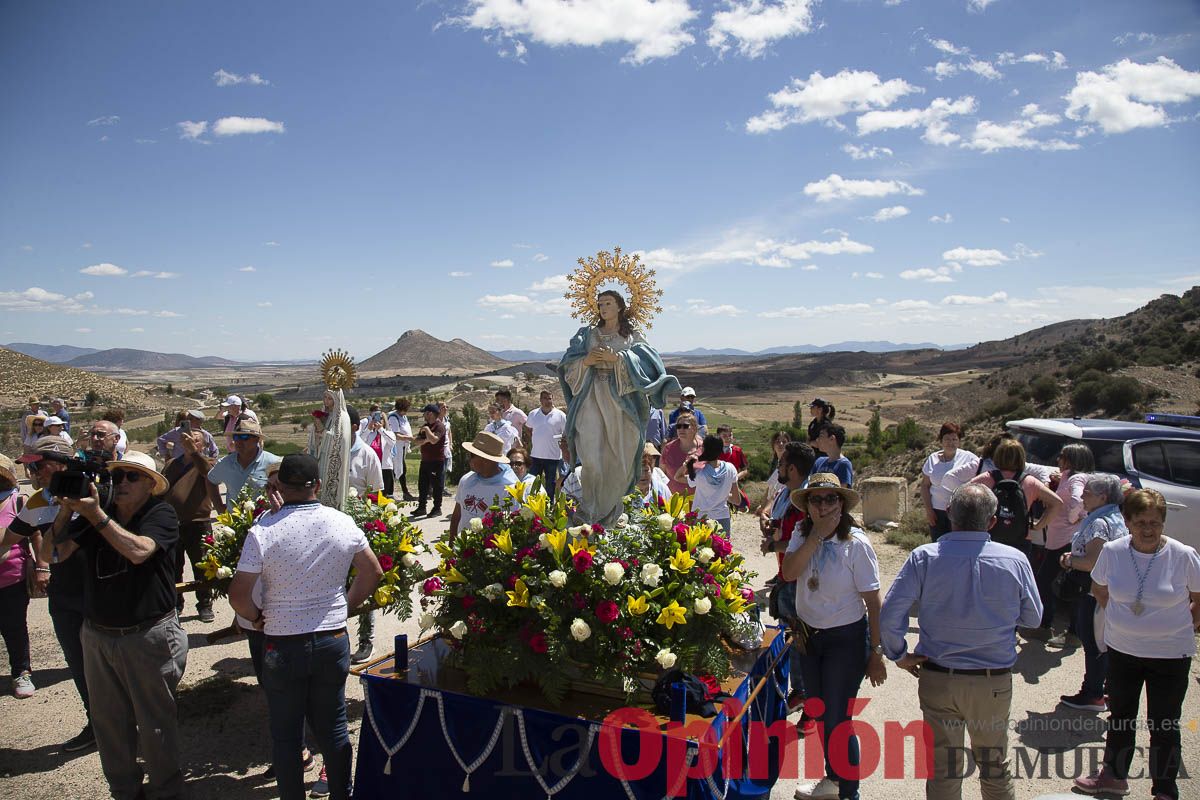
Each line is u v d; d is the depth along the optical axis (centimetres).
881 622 423
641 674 448
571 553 455
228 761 538
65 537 457
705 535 483
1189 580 454
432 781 441
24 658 639
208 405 7519
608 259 598
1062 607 854
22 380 5972
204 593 804
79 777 516
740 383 18412
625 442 577
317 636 420
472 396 6600
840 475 667
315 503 443
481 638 454
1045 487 730
